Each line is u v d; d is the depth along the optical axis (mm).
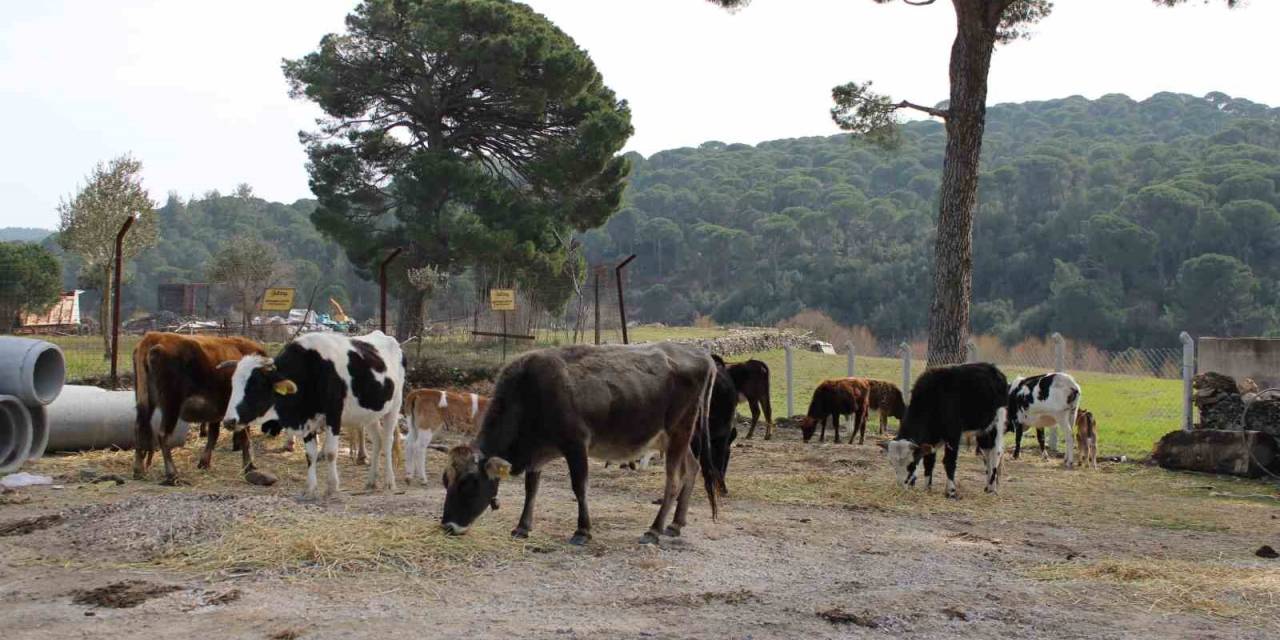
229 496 9297
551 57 33406
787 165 143000
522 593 6883
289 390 9672
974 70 17953
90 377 17594
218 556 7426
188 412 11484
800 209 97812
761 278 86312
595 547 8344
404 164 34000
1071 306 60875
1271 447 14055
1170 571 7754
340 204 33906
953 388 12000
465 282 39312
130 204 29625
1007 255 78375
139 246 30422
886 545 8953
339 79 34000
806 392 25875
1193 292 59344
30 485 10922
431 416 11711
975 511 11039
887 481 12883
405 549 7699
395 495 10516
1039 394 15234
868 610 6609
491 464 8039
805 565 8039
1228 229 64750
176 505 8781
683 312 86812
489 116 35812
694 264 96062
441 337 24875
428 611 6371
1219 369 15477
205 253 89750
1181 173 80500
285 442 14148
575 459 8492
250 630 5879
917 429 12133
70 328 32812
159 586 6738
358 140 34938
